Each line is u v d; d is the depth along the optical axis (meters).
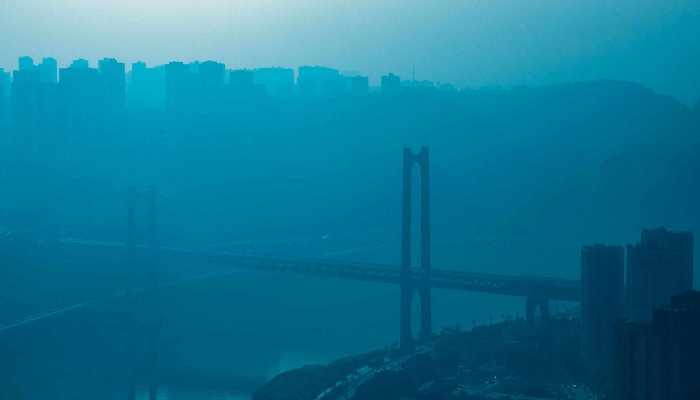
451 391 170.38
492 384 175.12
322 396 181.62
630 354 132.38
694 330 125.62
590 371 181.88
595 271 191.00
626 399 132.88
